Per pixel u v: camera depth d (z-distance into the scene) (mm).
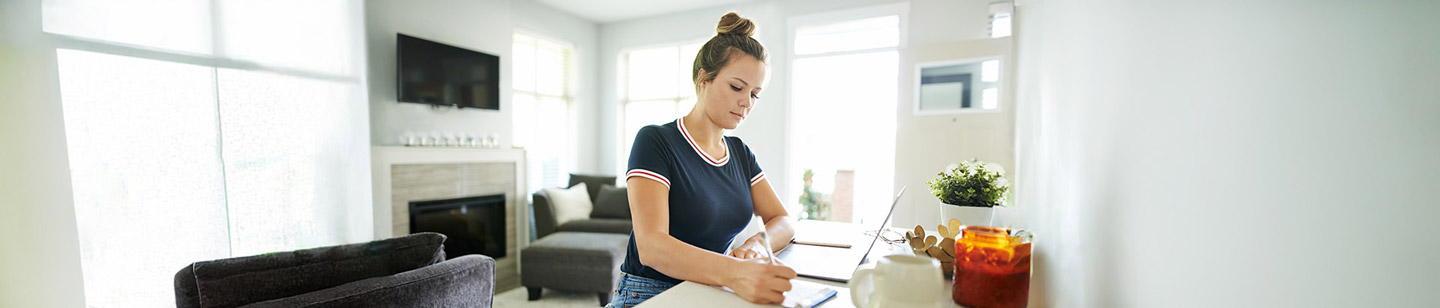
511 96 4141
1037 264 611
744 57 886
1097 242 400
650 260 749
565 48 4777
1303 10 204
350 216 2783
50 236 2080
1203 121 271
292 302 1051
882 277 472
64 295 2117
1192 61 279
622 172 5039
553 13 4566
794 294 646
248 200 2479
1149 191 324
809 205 5094
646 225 782
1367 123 180
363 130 2842
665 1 4352
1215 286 259
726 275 653
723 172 973
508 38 4102
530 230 4469
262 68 2506
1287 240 218
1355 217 187
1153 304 315
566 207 3896
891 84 3842
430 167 3336
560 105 4801
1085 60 440
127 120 2205
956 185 988
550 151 4703
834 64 4441
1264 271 230
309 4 2648
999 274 529
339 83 2750
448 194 3451
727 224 969
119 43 2174
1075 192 459
